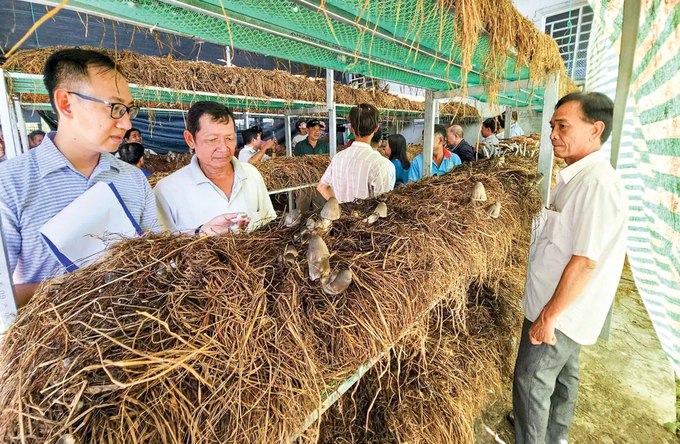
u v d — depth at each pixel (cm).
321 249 88
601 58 273
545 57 198
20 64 263
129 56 344
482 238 147
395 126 952
